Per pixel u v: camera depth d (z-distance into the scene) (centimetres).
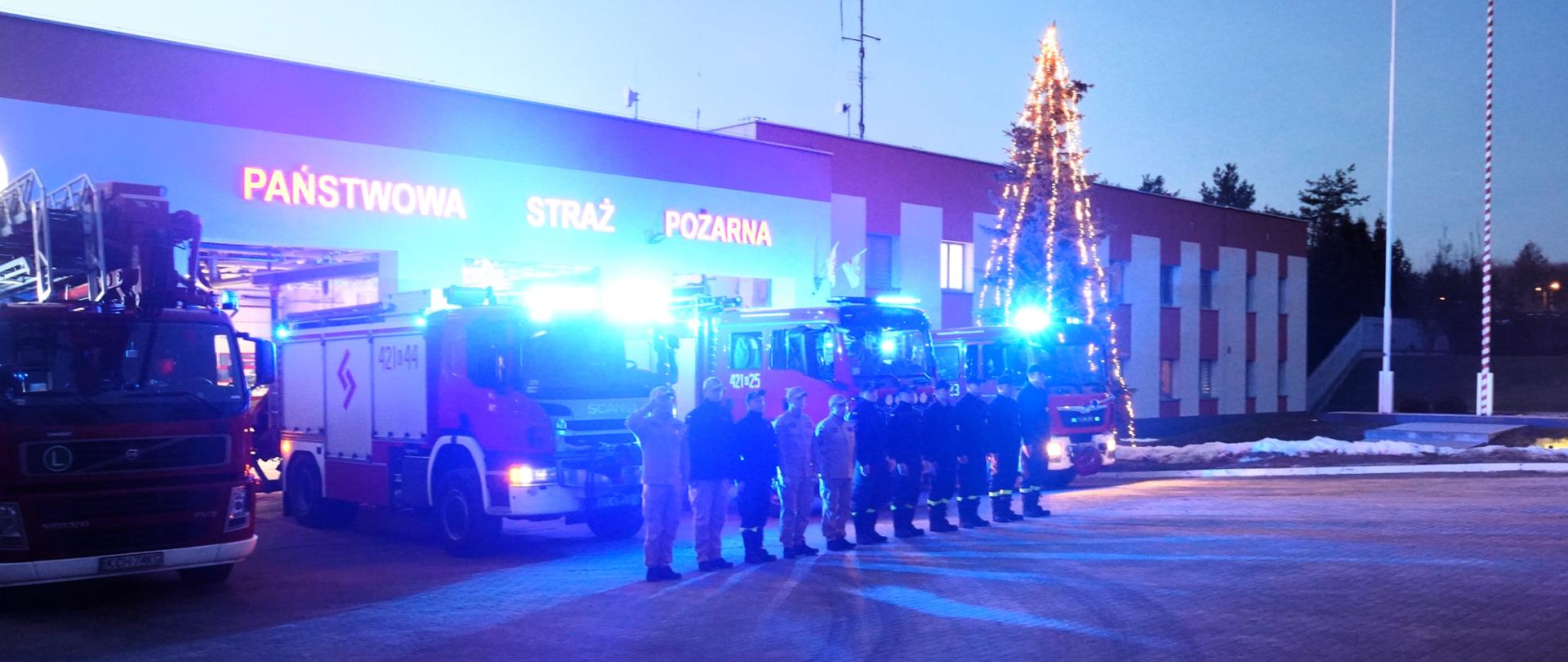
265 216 1905
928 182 3175
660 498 1177
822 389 1753
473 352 1409
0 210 1258
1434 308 6619
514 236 2197
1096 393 2156
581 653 862
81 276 1177
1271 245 4491
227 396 1176
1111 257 3700
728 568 1249
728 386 1891
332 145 1981
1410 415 3303
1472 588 998
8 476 1039
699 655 847
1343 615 905
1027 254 2869
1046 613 952
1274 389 4478
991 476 1695
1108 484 2162
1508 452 2264
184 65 1842
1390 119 3459
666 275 2420
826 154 2747
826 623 944
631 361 1481
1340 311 5962
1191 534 1388
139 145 1792
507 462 1360
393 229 2044
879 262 3078
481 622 987
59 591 1186
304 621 1009
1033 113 2884
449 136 2122
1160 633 865
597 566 1295
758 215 2594
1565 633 836
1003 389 1634
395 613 1038
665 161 2428
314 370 1736
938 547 1370
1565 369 5669
